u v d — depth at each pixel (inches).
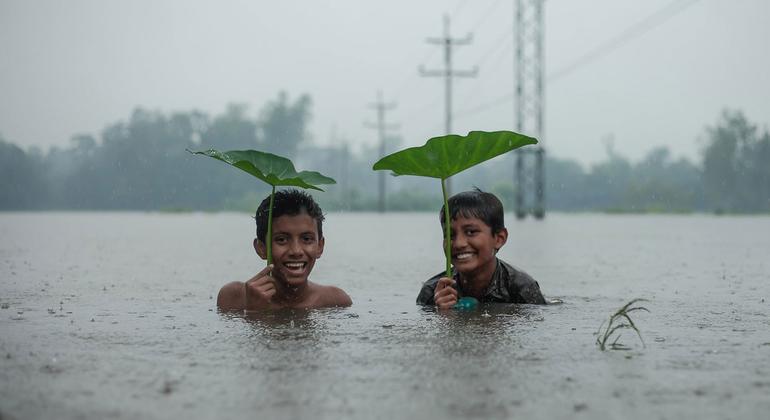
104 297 159.9
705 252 338.6
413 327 114.3
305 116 3053.6
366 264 272.7
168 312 133.7
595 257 307.7
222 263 272.5
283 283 141.6
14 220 1021.8
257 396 72.0
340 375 80.6
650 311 135.1
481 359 89.0
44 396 71.8
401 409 67.7
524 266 260.7
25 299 155.2
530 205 2687.0
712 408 67.8
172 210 2593.5
